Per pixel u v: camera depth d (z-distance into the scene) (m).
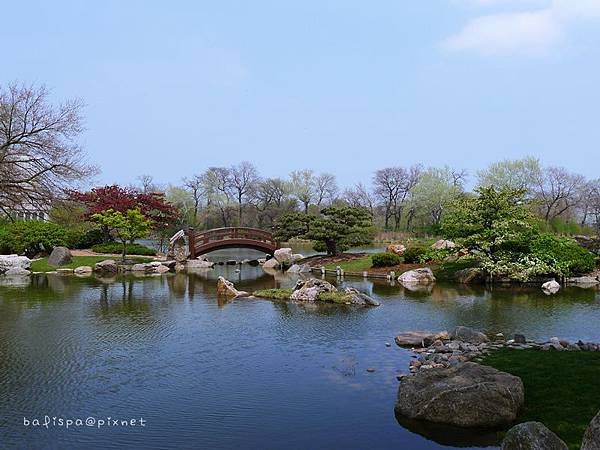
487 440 7.12
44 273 29.58
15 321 15.24
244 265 37.84
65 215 33.25
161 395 9.02
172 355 11.52
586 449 5.11
